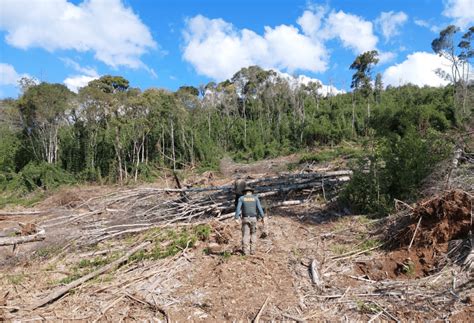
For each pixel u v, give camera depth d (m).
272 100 39.19
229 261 6.90
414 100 34.09
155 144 27.73
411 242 6.55
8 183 20.98
